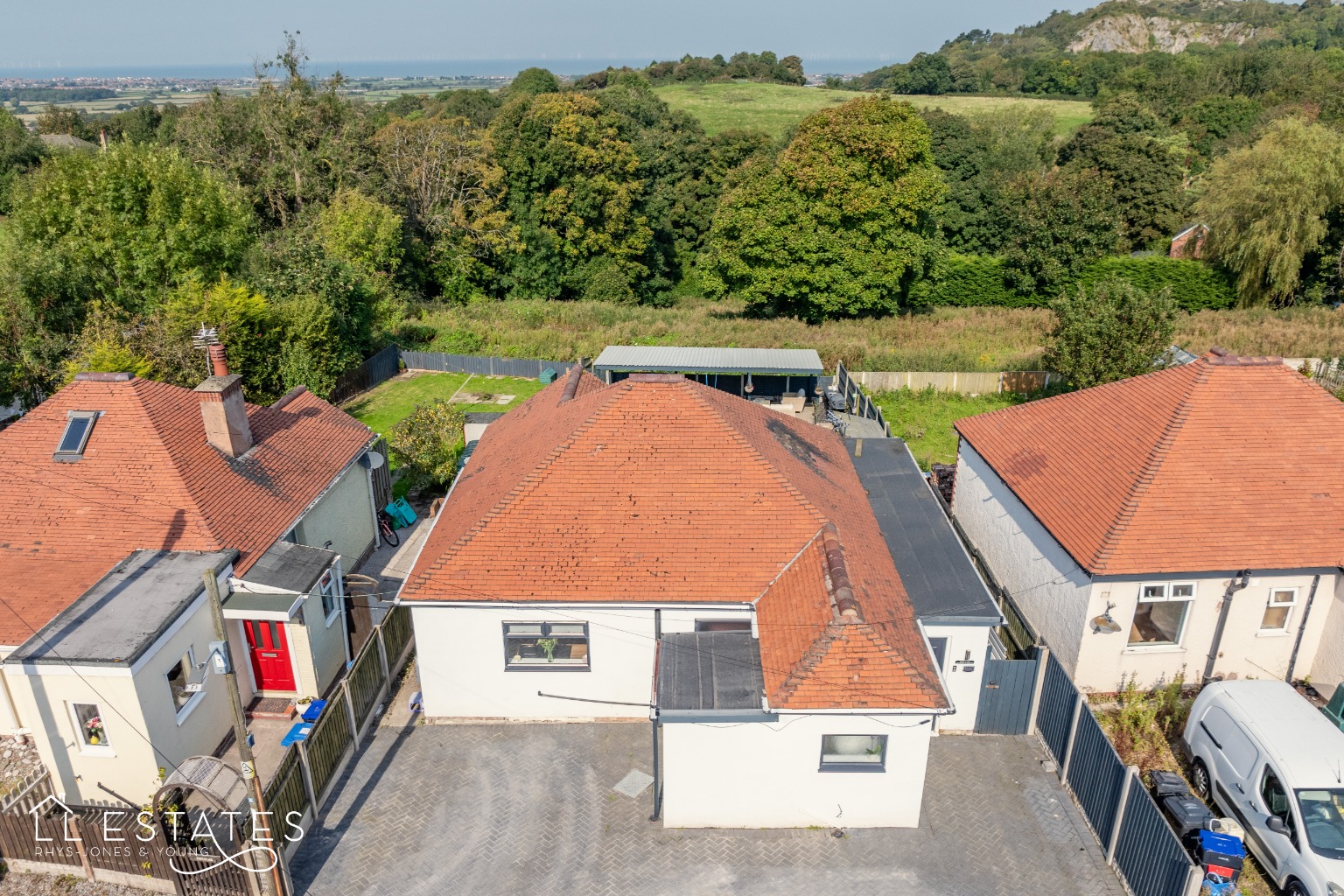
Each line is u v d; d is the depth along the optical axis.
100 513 19.20
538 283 67.19
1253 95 117.81
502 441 24.47
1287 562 18.25
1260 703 16.14
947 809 16.11
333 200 57.38
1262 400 20.84
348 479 24.72
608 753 17.59
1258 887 14.45
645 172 76.12
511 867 14.82
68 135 98.50
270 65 60.53
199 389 20.92
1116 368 34.69
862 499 22.19
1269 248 54.56
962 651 17.52
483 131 71.69
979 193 71.94
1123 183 71.38
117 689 14.85
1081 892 14.33
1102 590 18.50
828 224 52.81
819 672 14.77
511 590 17.38
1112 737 18.14
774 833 15.62
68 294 35.56
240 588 18.08
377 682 18.86
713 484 18.80
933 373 40.44
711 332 50.41
